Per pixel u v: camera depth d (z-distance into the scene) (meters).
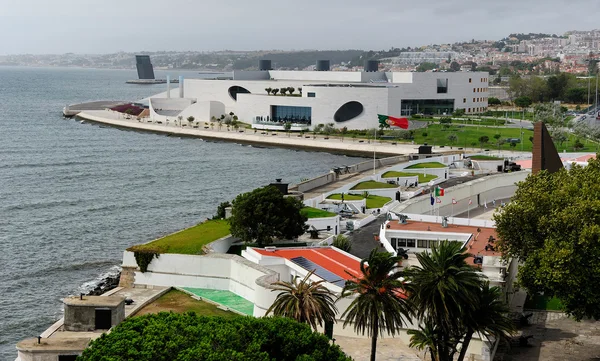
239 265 139.88
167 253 146.50
